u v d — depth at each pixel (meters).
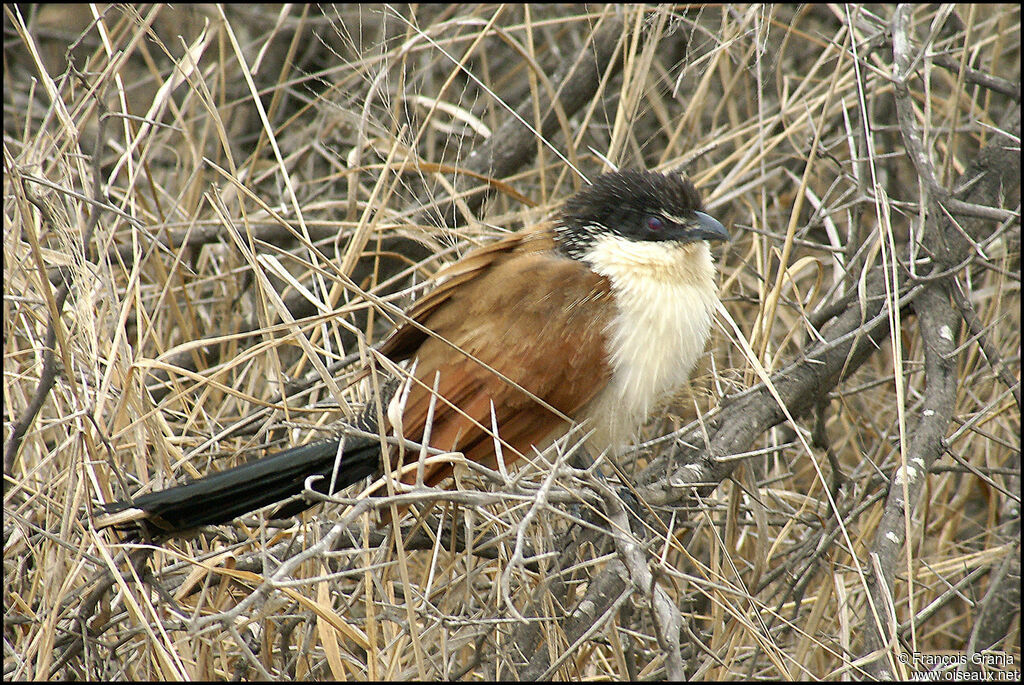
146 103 11.02
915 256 7.24
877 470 6.76
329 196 9.99
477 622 5.14
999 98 10.32
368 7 10.05
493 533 6.52
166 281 7.50
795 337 8.39
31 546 5.92
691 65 8.02
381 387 6.42
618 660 5.51
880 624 5.25
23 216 5.74
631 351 6.40
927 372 6.93
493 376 6.29
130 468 7.03
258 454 7.31
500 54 11.16
